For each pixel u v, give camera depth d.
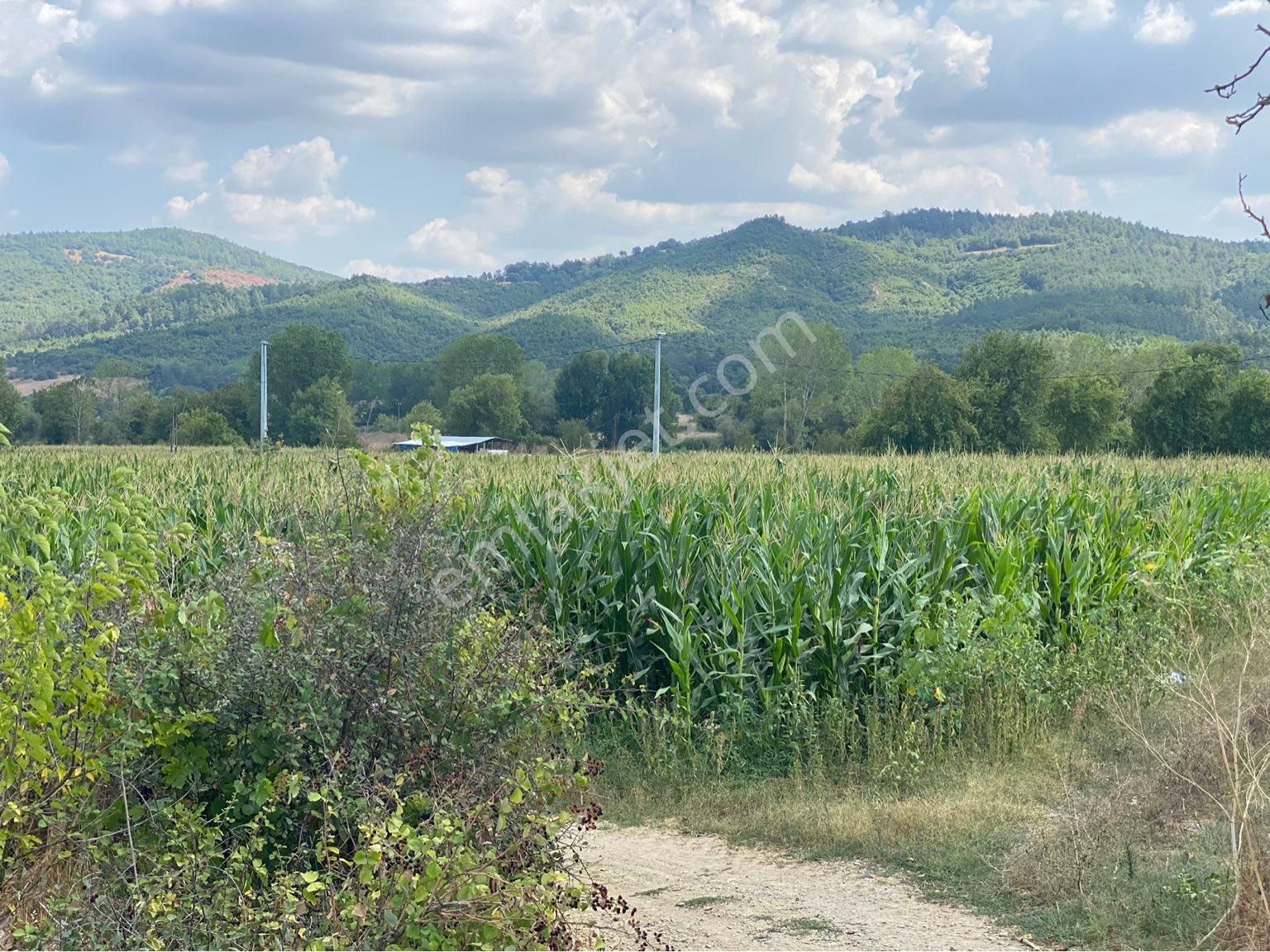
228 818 5.90
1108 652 10.65
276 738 5.86
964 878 6.75
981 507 12.66
